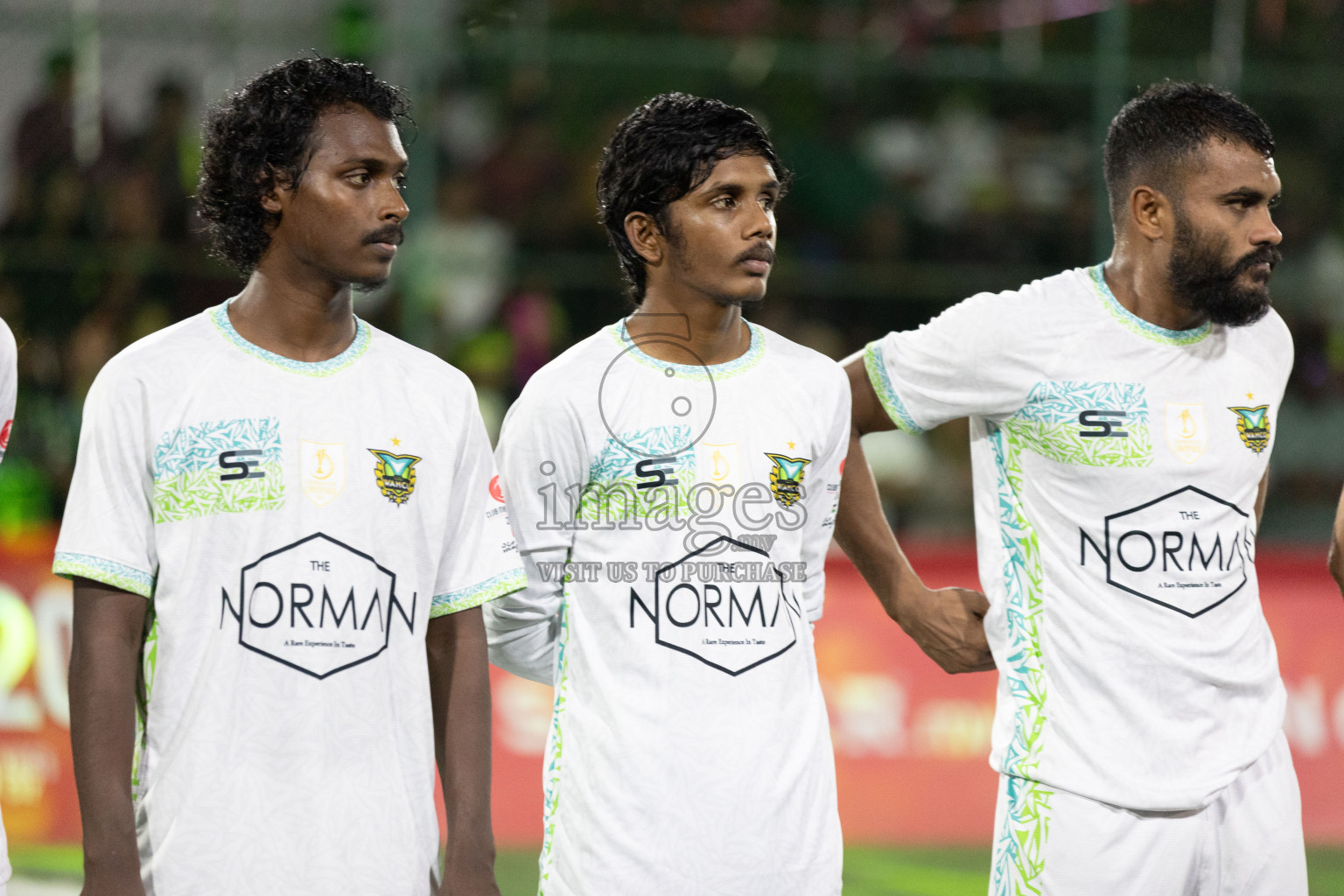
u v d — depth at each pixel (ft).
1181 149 31.24
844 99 80.84
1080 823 31.04
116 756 25.18
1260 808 31.65
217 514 25.84
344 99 26.27
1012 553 32.50
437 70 74.49
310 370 26.63
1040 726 31.58
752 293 28.89
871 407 34.50
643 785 28.58
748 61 78.38
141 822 25.90
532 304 75.61
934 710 59.47
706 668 28.99
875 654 59.41
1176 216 31.27
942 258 80.94
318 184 25.79
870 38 84.38
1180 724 31.12
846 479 34.81
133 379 25.79
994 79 79.66
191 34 71.05
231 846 25.44
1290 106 81.05
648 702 28.86
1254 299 31.35
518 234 78.18
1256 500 33.32
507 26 80.23
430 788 26.94
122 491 25.63
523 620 30.30
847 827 57.88
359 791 26.05
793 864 28.84
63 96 70.18
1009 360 32.12
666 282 29.63
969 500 77.41
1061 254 80.89
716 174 28.68
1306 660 60.49
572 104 78.79
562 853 29.19
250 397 26.20
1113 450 31.45
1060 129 80.74
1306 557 63.87
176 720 25.68
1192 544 31.50
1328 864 56.39
